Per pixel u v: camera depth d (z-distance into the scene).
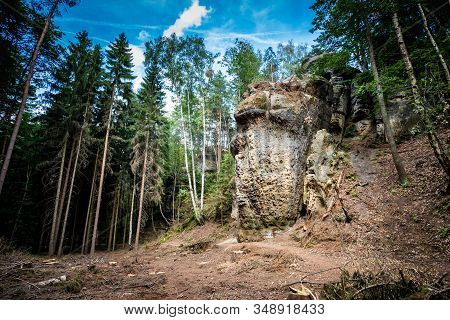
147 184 24.03
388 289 5.02
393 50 17.31
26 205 22.47
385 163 14.28
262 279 7.75
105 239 28.97
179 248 18.53
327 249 10.19
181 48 24.83
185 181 33.34
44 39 13.50
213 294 6.58
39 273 10.03
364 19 13.70
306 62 24.48
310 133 16.34
